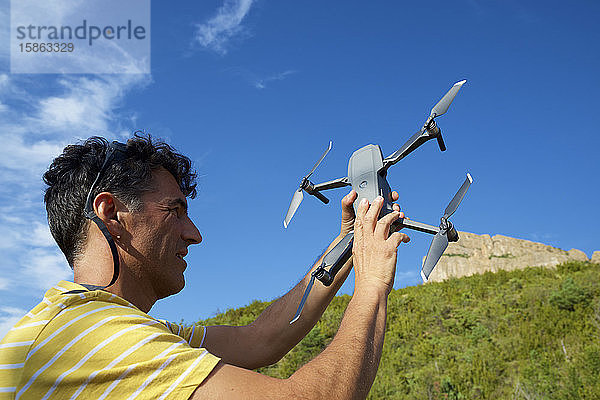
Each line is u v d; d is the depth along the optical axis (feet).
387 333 67.46
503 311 69.92
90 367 3.60
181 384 3.52
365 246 4.73
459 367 55.36
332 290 6.35
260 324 6.43
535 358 55.67
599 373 48.83
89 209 4.53
